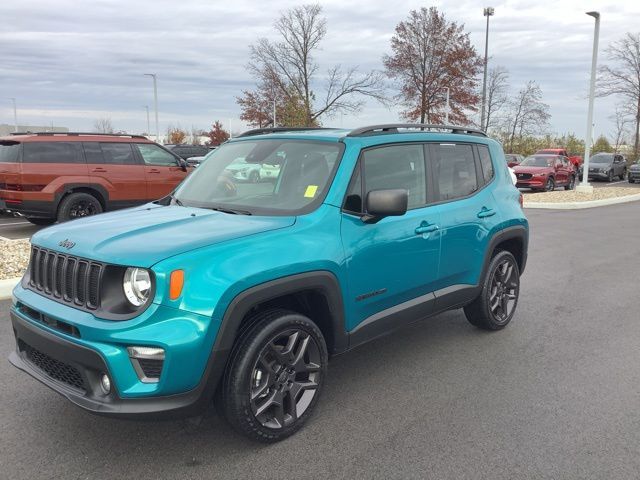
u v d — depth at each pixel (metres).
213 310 2.86
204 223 3.38
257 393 3.15
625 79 36.31
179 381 2.82
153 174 12.08
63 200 10.91
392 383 4.21
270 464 3.09
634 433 3.46
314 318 3.64
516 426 3.54
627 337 5.31
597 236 11.88
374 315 3.91
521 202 5.66
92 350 2.79
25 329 3.20
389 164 4.10
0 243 8.96
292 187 3.79
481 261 4.94
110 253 2.92
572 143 58.75
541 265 8.73
